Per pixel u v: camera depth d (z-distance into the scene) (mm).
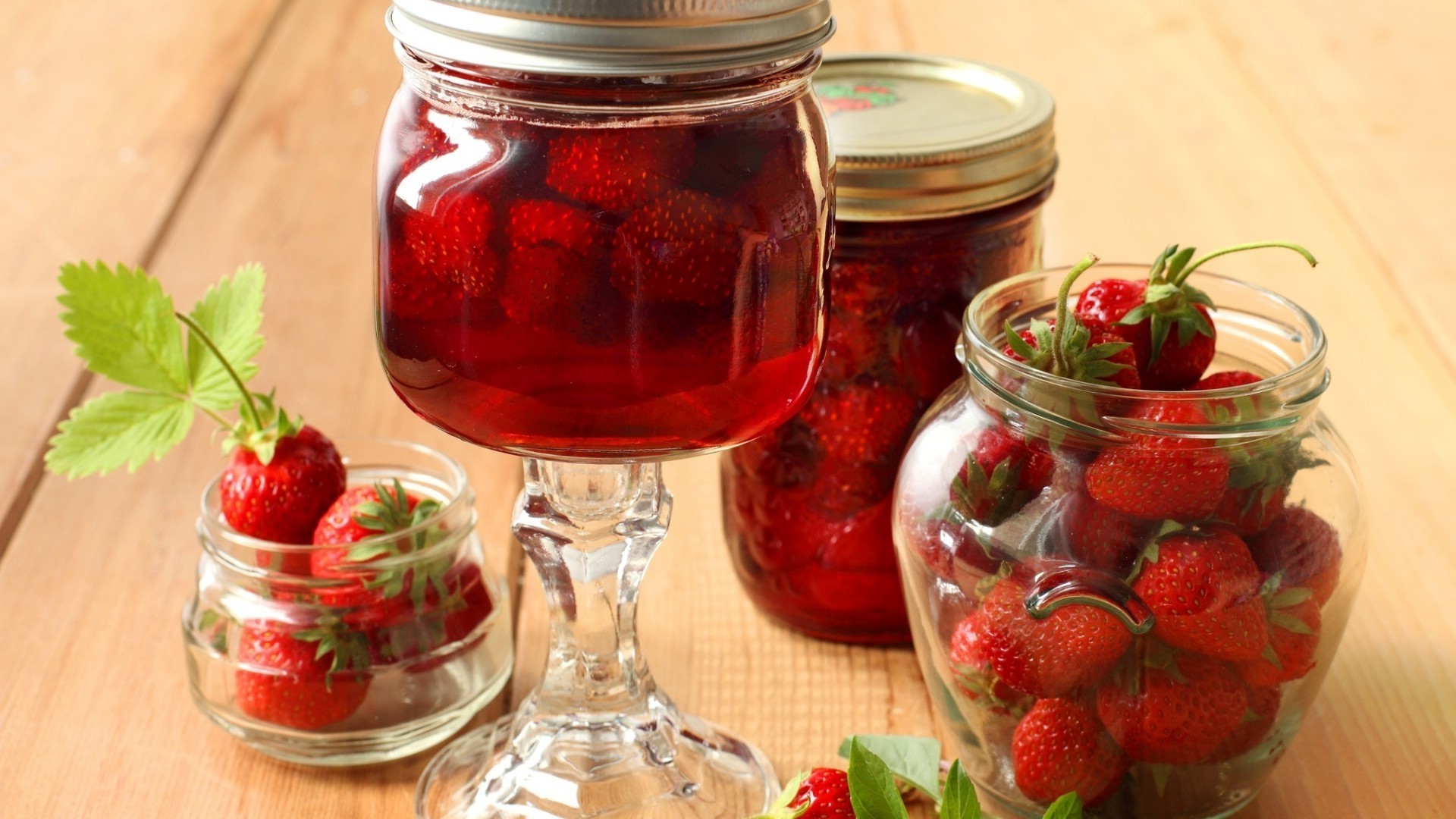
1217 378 553
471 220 498
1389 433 685
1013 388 535
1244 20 1074
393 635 577
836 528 603
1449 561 636
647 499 560
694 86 494
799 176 510
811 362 523
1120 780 544
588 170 494
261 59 1021
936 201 576
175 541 651
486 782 574
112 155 880
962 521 541
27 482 669
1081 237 780
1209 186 823
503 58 490
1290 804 567
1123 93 953
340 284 767
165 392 601
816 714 599
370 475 618
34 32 1068
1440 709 591
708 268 499
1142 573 524
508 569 641
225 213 814
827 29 513
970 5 1092
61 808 567
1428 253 775
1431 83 962
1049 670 533
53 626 620
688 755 579
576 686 575
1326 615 538
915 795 572
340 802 573
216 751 586
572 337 500
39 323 743
